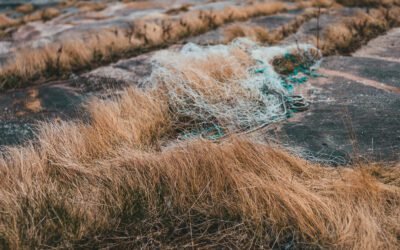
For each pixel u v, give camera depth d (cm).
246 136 344
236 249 230
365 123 379
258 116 406
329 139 354
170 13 1349
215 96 437
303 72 561
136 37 880
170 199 267
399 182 271
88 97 540
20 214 249
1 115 498
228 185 275
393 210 244
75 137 350
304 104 432
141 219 254
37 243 231
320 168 295
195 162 288
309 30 889
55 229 242
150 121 394
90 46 784
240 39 717
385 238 222
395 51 684
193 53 598
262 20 1065
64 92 569
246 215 248
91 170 305
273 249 229
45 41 997
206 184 274
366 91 470
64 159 321
